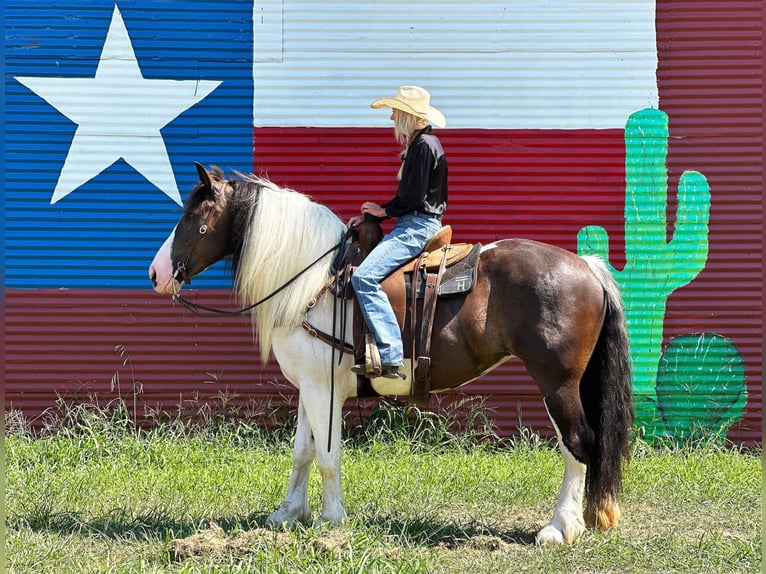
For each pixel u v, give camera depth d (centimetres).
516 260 584
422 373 583
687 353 893
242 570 507
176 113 898
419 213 596
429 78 898
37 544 570
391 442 862
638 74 896
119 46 896
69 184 894
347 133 898
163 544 563
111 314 897
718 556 557
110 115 896
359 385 603
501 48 897
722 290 895
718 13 894
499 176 897
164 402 898
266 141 898
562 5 896
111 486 716
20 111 893
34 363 894
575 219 898
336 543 539
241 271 614
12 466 755
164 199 900
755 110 893
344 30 898
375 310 572
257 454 813
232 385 900
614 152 897
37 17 894
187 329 898
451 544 590
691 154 896
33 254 894
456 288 580
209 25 900
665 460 811
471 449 861
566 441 579
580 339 575
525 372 893
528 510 680
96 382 896
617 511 600
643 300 895
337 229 617
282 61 898
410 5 897
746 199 894
